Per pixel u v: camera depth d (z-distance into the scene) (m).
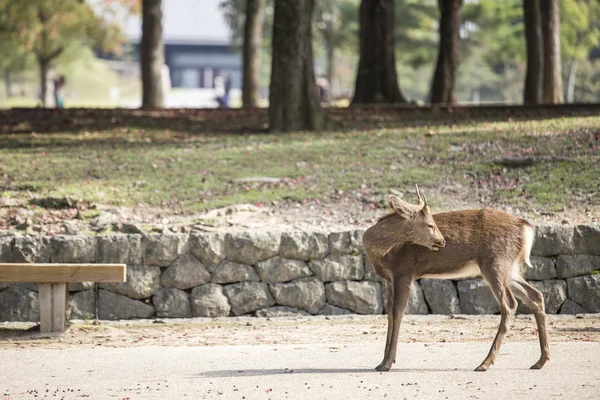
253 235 14.03
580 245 13.99
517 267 9.40
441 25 37.28
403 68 99.06
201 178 18.97
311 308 13.92
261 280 13.98
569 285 13.91
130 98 99.38
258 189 18.08
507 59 74.12
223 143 22.84
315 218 16.22
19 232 15.13
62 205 16.97
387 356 9.22
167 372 9.24
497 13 67.94
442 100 36.91
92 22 59.09
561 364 9.26
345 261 14.00
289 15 25.08
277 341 11.50
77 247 13.79
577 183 17.41
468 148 20.56
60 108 29.97
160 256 13.88
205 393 8.21
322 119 25.36
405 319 13.29
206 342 11.48
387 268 9.43
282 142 22.73
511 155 19.64
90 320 13.50
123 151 21.78
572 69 75.81
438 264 9.29
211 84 121.62
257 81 40.97
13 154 21.50
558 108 27.17
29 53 73.12
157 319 13.63
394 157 20.20
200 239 13.96
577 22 63.44
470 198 17.03
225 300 13.85
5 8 56.38
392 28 35.19
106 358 10.11
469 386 8.28
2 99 102.25
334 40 74.56
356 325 12.84
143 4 37.78
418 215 9.07
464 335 11.67
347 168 19.44
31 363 9.81
